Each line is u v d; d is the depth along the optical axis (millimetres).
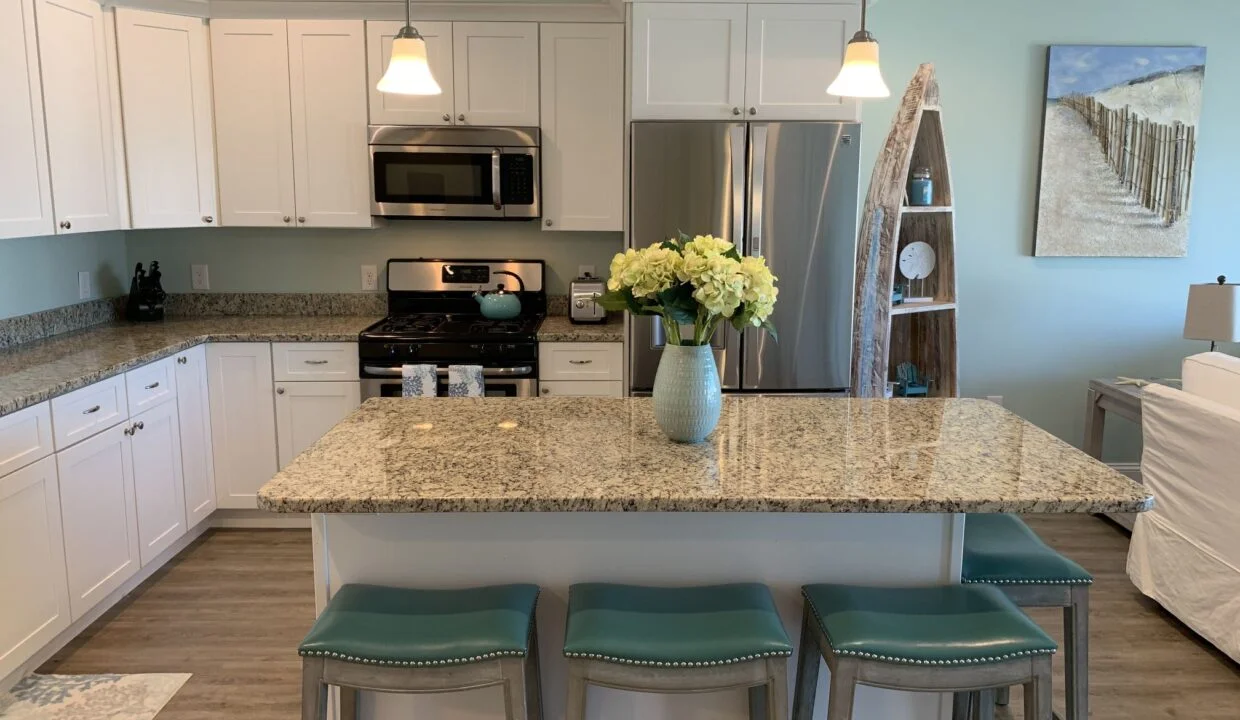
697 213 3719
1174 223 4469
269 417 3912
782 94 3760
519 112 4066
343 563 1990
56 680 2746
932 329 4020
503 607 1799
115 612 3197
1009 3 4301
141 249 4414
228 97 4016
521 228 4488
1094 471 1915
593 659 1685
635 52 3730
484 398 2625
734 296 1912
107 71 3645
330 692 2031
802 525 1993
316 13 3967
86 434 2916
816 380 3826
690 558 2008
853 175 3703
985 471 1917
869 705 2096
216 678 2771
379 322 4172
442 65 4027
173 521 3555
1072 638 2072
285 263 4469
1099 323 4578
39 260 3680
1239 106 4414
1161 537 3127
